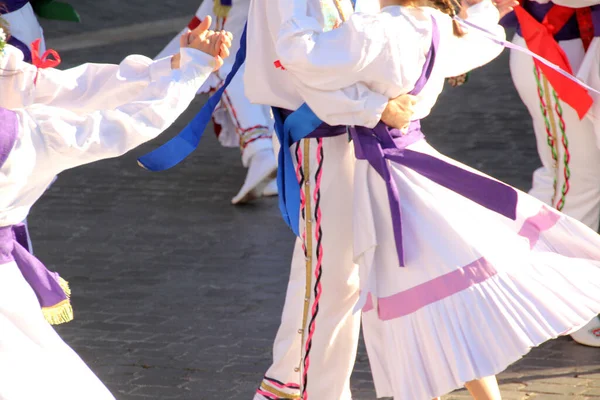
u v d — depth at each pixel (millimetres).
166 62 10492
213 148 27172
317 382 11781
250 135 22250
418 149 11242
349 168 11352
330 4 11016
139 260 19453
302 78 10719
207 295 17625
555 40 14859
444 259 10641
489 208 10906
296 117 11328
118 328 16203
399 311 10883
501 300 10523
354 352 11883
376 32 10398
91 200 23266
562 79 14562
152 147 27328
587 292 10844
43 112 9398
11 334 9359
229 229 21188
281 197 11672
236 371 14547
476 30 11133
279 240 20422
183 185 24234
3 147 8961
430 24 10820
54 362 9609
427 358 10750
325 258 11445
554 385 13820
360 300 10664
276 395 12328
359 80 10641
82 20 42750
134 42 39281
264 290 17797
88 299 17516
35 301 9727
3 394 9148
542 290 10703
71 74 10773
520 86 15523
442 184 10961
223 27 21969
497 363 10383
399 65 10539
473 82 32938
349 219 11406
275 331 16000
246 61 11633
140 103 9586
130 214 22266
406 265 10820
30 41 16141
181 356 15094
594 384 13836
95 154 9367
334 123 10820
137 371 14617
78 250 20094
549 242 11328
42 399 9367
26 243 10320
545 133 15508
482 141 26625
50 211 22547
